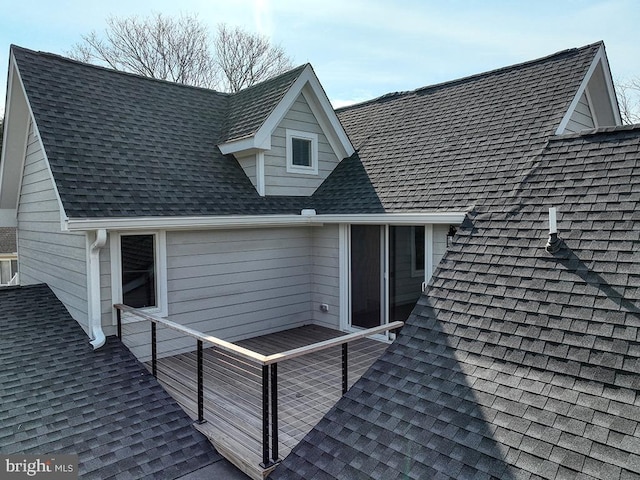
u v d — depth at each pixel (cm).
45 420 500
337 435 407
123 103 904
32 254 991
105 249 682
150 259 736
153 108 952
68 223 595
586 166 570
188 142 919
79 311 728
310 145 1001
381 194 837
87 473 435
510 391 377
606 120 951
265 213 841
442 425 373
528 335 417
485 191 670
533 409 353
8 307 762
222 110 1080
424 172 826
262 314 889
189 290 781
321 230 946
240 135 902
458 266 542
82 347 660
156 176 779
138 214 667
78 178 675
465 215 628
